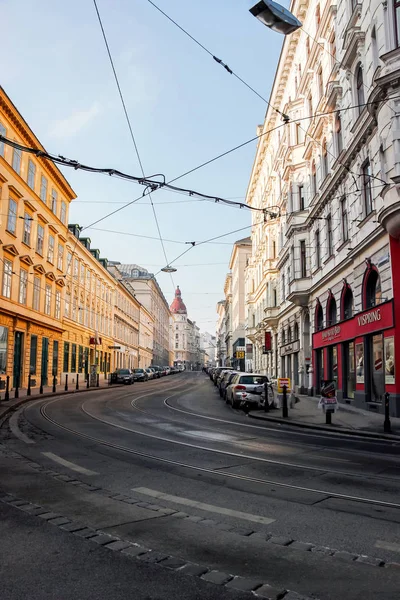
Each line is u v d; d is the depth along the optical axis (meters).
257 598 3.66
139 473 8.04
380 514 5.88
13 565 4.23
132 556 4.45
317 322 27.03
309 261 28.22
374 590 3.82
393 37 15.98
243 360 67.88
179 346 173.12
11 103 27.72
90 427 13.87
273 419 17.23
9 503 6.18
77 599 3.60
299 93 29.69
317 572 4.16
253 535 5.08
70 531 5.14
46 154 10.86
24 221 31.80
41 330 35.94
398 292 16.03
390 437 12.84
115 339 65.00
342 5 21.58
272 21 9.26
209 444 11.29
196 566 4.23
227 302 98.88
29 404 21.45
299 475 8.07
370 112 17.03
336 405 15.85
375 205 17.66
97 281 54.53
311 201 26.84
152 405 22.70
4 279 28.62
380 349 17.69
